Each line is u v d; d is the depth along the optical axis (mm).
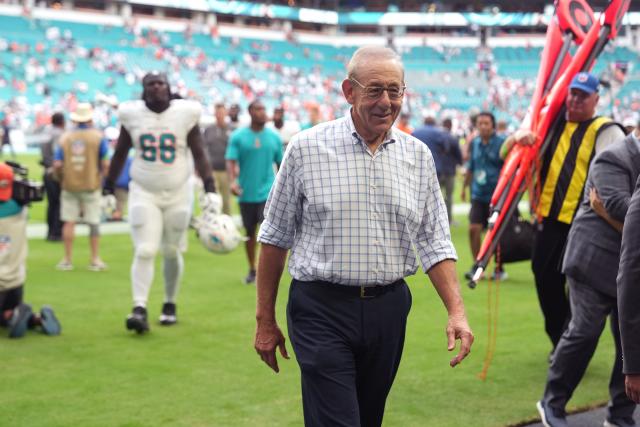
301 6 70562
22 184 6922
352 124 3322
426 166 3441
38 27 56719
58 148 10344
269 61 64312
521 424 4898
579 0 6516
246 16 69438
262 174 9469
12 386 5590
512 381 5801
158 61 56938
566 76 5949
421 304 8500
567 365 4680
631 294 2979
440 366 6176
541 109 6012
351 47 70250
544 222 5918
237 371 6020
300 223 3430
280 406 5234
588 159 5730
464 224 16031
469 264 11227
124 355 6418
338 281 3301
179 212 7227
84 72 52250
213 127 12930
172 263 7414
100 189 10523
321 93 59844
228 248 7129
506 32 71875
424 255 3477
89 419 4945
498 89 60969
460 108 59500
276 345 3514
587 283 4625
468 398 5414
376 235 3293
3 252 6914
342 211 3270
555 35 6422
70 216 10477
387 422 4934
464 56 67375
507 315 7992
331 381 3266
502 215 5734
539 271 5984
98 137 10383
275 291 3492
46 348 6605
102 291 9070
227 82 56719
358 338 3334
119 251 12133
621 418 4777
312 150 3305
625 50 58031
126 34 59875
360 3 70500
